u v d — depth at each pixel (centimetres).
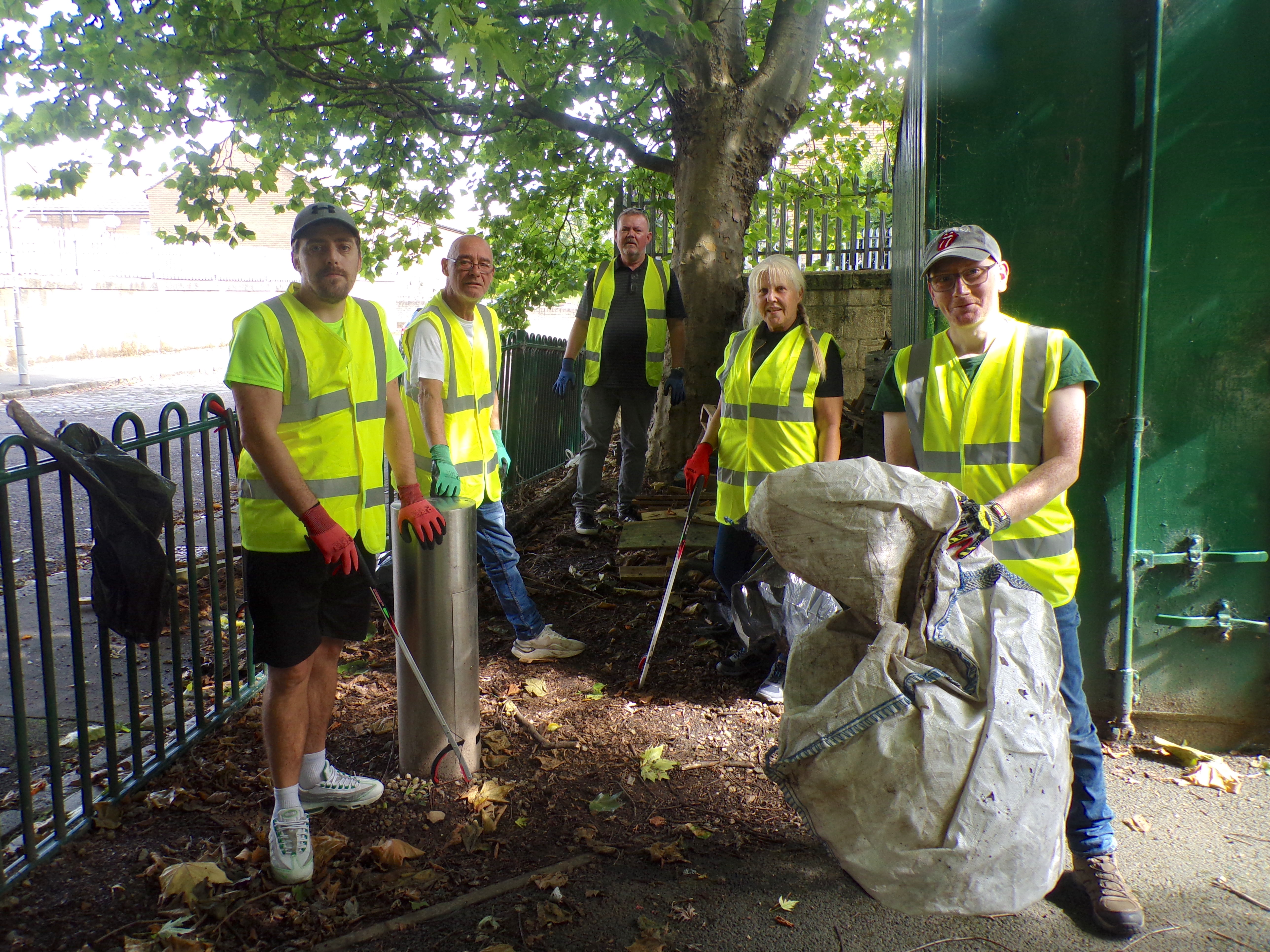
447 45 393
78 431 289
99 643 414
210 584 381
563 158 966
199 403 1597
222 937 254
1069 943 249
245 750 363
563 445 937
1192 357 336
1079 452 250
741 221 766
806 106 1056
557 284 1164
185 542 706
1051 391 256
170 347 2734
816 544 217
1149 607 350
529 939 254
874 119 1112
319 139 916
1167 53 324
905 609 220
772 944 252
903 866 202
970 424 265
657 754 356
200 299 2903
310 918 262
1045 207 338
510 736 376
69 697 412
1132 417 335
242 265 3159
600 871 286
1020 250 341
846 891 273
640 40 697
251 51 693
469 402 420
